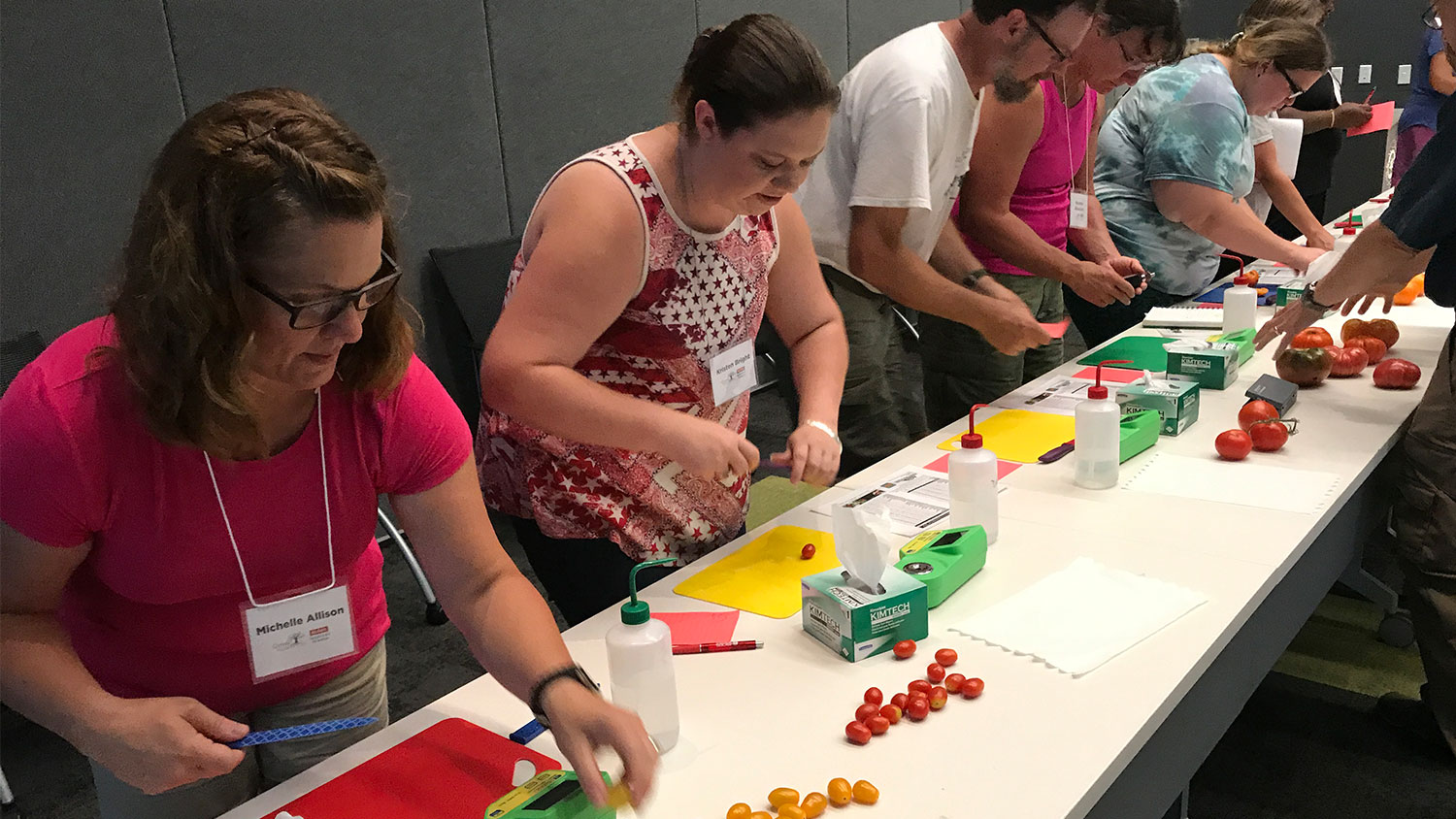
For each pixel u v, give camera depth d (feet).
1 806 6.88
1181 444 6.02
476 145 11.34
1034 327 6.43
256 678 3.48
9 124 8.10
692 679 3.85
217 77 9.26
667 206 4.28
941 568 4.29
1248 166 8.99
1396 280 7.14
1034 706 3.51
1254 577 4.33
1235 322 7.81
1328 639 8.16
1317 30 8.84
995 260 8.13
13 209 8.22
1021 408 6.82
